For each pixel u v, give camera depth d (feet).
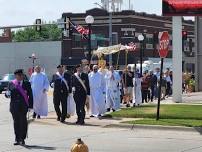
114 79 105.40
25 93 63.46
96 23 337.11
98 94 93.30
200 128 74.54
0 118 100.12
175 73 120.06
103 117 92.27
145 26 342.03
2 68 349.61
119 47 140.46
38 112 94.63
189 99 133.59
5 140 68.03
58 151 58.65
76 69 87.92
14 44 346.13
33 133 74.90
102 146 62.34
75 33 335.06
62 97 87.61
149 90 137.39
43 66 337.72
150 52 340.18
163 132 75.00
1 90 234.58
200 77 174.81
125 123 80.64
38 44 339.36
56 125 84.48
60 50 334.03
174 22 119.44
